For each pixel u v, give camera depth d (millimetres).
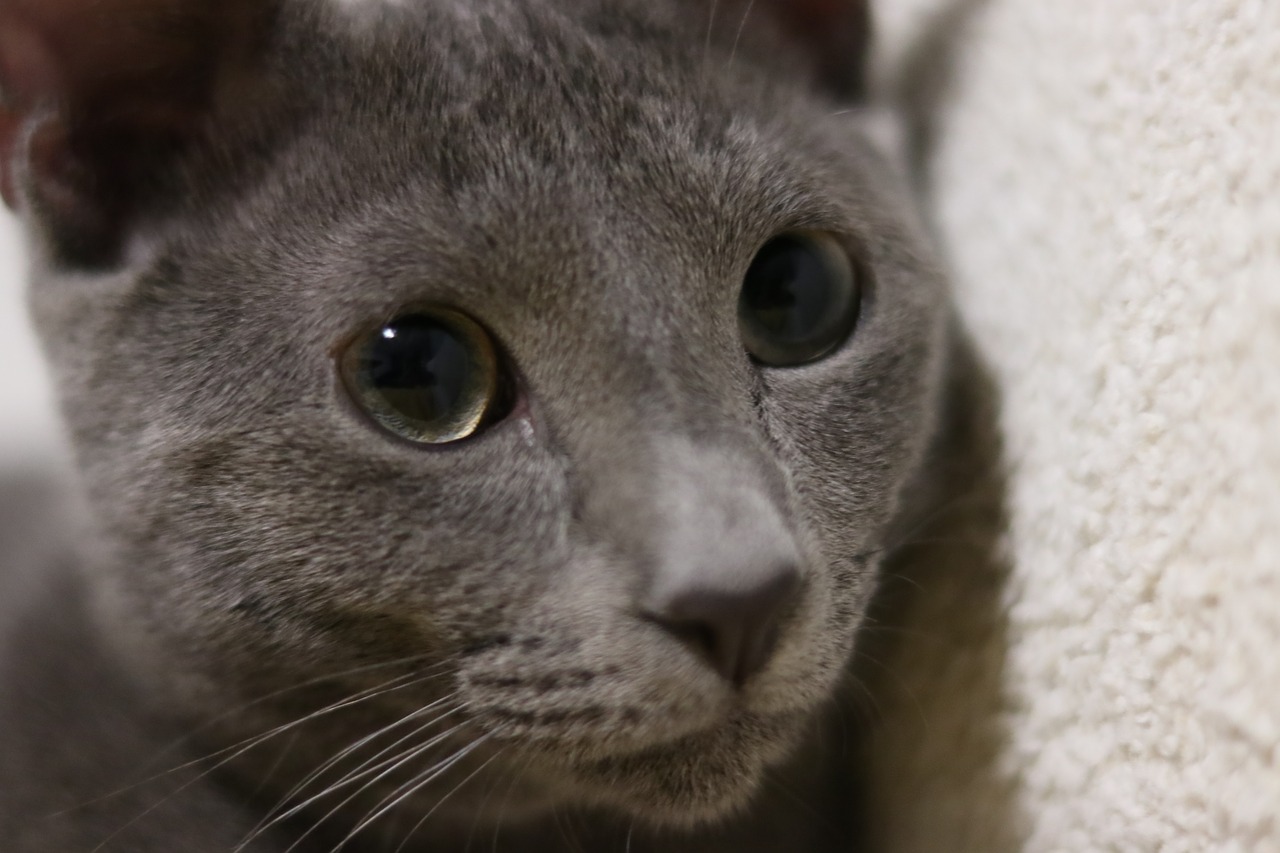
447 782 327
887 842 344
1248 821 267
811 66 355
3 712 347
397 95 311
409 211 305
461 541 304
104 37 317
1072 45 318
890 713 347
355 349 304
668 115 315
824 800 357
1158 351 289
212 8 313
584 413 302
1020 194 330
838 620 315
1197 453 280
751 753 310
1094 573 298
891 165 354
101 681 348
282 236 311
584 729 299
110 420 323
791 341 321
